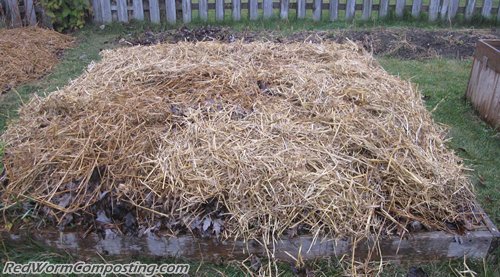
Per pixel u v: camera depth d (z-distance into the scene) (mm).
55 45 5320
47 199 2404
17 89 4254
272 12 6484
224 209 2340
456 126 3721
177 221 2305
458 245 2348
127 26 6246
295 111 2850
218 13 6430
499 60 3508
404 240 2314
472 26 6297
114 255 2387
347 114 2787
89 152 2539
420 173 2508
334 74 3318
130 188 2373
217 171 2416
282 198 2338
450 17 6398
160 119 2734
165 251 2354
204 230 2279
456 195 2516
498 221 2662
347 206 2334
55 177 2479
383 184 2449
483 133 3613
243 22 6406
